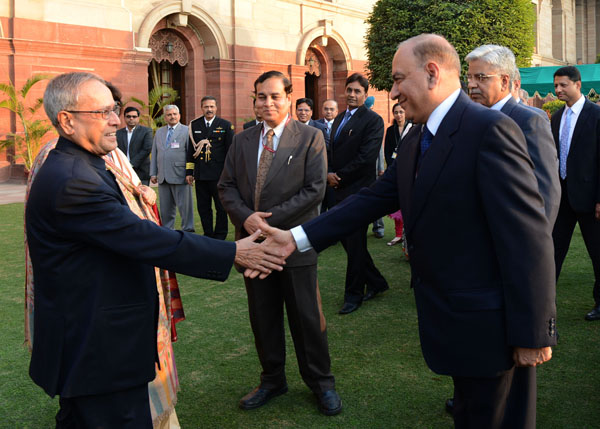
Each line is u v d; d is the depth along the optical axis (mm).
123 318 2076
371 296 5164
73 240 2016
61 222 1980
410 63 2006
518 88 3277
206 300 5227
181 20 16828
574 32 41688
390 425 2965
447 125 1953
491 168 1834
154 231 2094
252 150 3215
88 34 14555
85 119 2057
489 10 15305
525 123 2975
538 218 1836
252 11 18609
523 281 1809
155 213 2939
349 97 5129
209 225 8062
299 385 3506
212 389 3420
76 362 1987
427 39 2000
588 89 12758
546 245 1835
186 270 2150
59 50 14070
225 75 18031
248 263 2533
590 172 4297
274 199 3135
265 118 3133
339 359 3811
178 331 4395
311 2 20484
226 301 5188
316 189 3145
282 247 2523
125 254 2039
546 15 37281
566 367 3615
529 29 16047
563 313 4637
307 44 20500
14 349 4031
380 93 23703
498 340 1899
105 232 2004
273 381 3285
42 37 13812
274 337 3244
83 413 2057
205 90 18234
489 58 3098
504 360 1906
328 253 7121
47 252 2018
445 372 1991
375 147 5043
